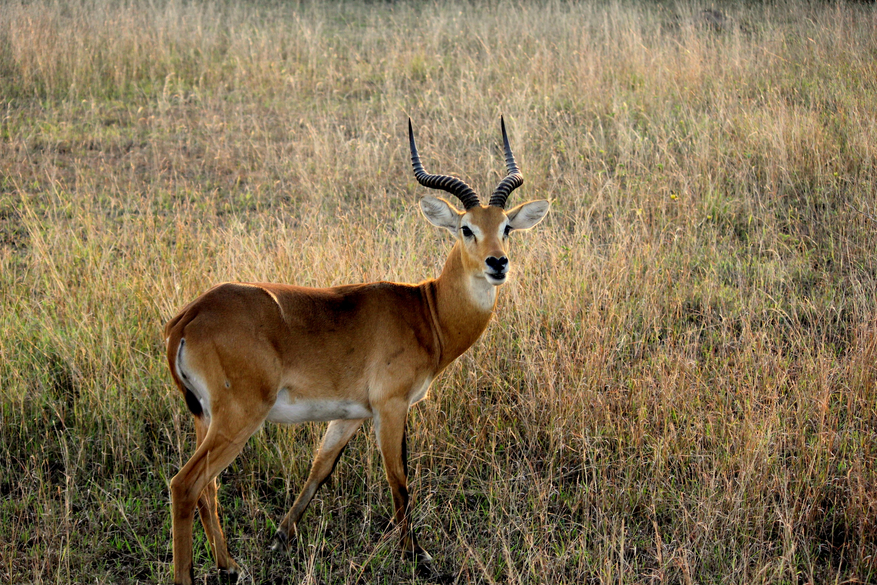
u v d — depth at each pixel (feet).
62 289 57.21
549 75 111.24
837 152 81.25
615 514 42.01
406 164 89.76
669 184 79.41
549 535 42.42
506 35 129.49
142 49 122.21
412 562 40.83
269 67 122.21
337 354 39.83
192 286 57.47
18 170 83.82
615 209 72.84
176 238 69.62
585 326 54.95
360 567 40.27
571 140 89.25
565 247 66.23
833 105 95.35
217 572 39.58
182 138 97.55
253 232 69.87
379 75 119.96
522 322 55.26
